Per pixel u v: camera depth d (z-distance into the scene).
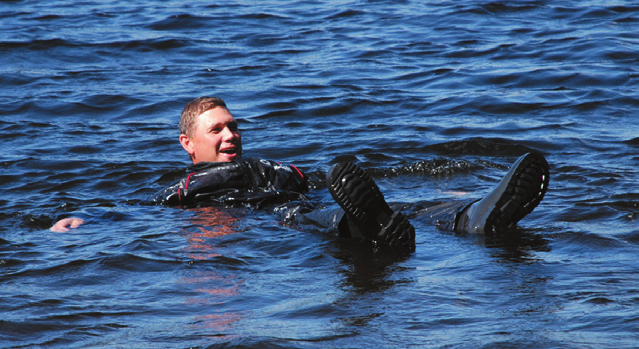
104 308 6.68
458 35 28.55
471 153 14.76
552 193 11.15
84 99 19.89
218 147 11.70
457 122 17.16
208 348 5.62
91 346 5.78
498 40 27.31
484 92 20.02
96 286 7.37
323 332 5.92
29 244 9.04
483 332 5.80
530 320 6.02
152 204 11.29
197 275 7.64
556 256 7.95
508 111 18.16
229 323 6.21
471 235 9.01
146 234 9.38
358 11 34.25
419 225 9.59
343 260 8.09
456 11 33.09
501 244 8.52
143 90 21.03
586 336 5.61
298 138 16.09
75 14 33.81
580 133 15.79
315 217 9.42
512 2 34.56
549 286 6.90
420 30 29.83
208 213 10.59
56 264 8.11
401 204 10.52
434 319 6.16
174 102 19.72
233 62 25.00
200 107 11.86
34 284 7.46
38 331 6.12
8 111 18.78
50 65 24.41
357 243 8.76
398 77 22.33
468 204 9.37
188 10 34.72
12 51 25.88
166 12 34.16
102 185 12.80
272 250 8.57
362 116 18.12
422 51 26.06
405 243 8.43
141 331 6.08
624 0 34.34
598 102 18.55
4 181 12.95
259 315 6.41
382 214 8.47
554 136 15.58
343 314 6.36
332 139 15.95
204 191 11.16
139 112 18.83
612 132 15.81
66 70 23.73
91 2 37.50
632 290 6.69
